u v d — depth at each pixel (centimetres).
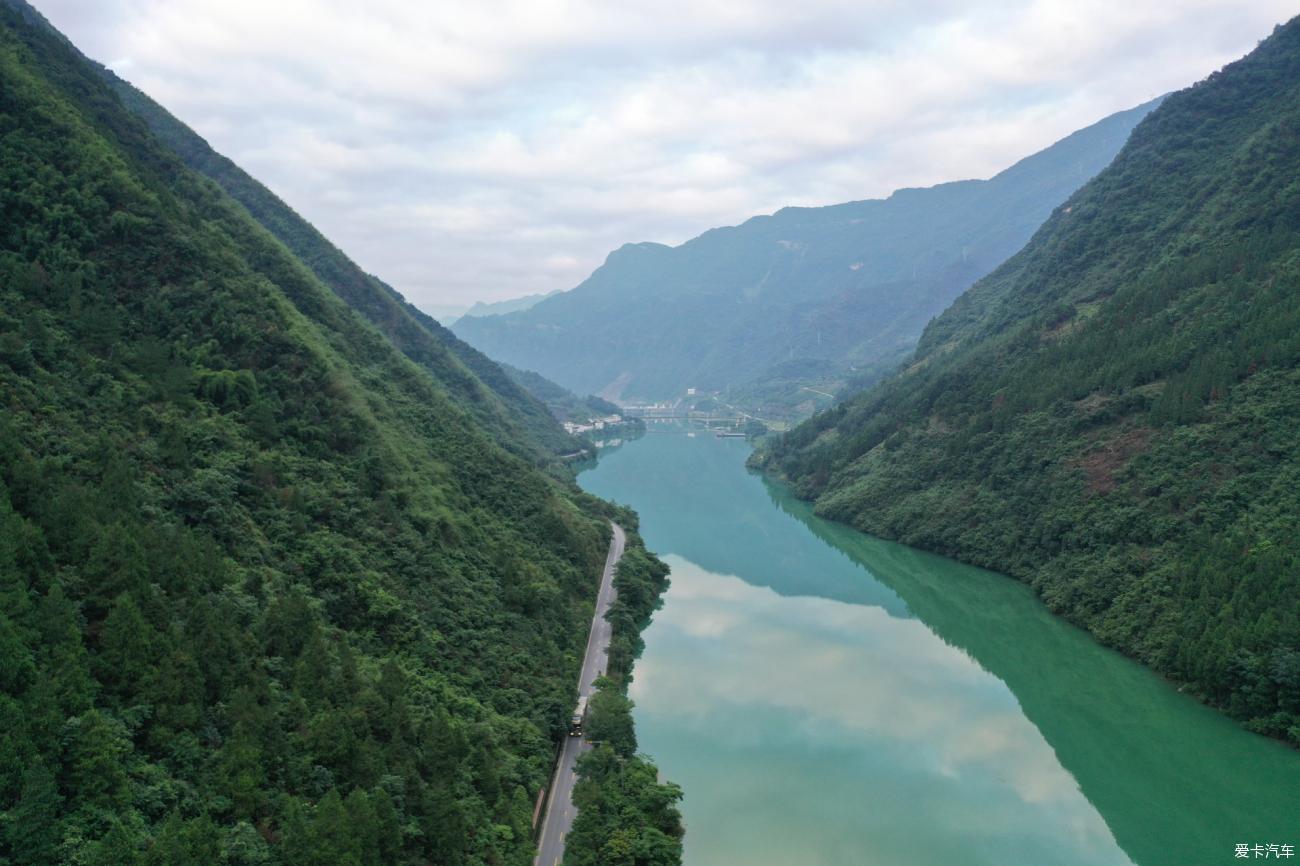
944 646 12619
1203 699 9981
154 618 5500
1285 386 12706
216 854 4425
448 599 8850
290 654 6288
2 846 3934
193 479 7375
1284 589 9856
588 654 10844
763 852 7475
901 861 7375
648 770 7812
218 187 15188
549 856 6594
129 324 8762
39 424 6788
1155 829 7875
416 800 5591
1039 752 9319
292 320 11231
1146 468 13362
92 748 4444
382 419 11662
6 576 4975
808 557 18225
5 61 10262
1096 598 12500
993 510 16162
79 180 9612
